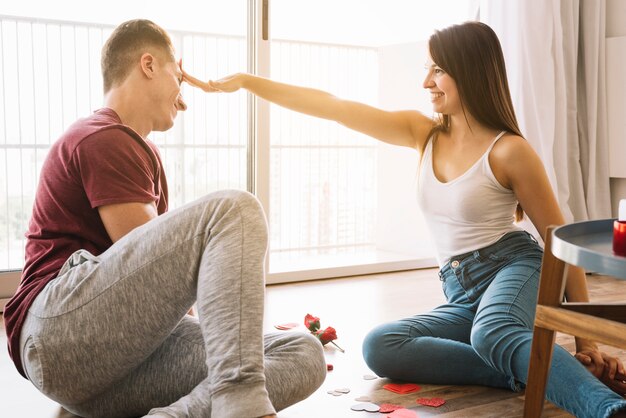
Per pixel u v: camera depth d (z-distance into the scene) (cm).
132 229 124
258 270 104
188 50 468
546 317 121
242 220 106
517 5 322
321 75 508
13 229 389
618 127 347
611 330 108
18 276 260
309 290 293
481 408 156
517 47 323
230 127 463
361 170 512
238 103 463
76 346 112
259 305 101
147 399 129
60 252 127
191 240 108
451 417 150
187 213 109
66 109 408
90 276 113
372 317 246
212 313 100
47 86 401
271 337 133
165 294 110
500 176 170
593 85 344
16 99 393
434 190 180
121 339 112
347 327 232
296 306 262
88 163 124
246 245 104
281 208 488
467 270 177
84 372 114
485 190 171
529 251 171
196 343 126
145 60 139
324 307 261
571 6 338
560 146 335
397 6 499
